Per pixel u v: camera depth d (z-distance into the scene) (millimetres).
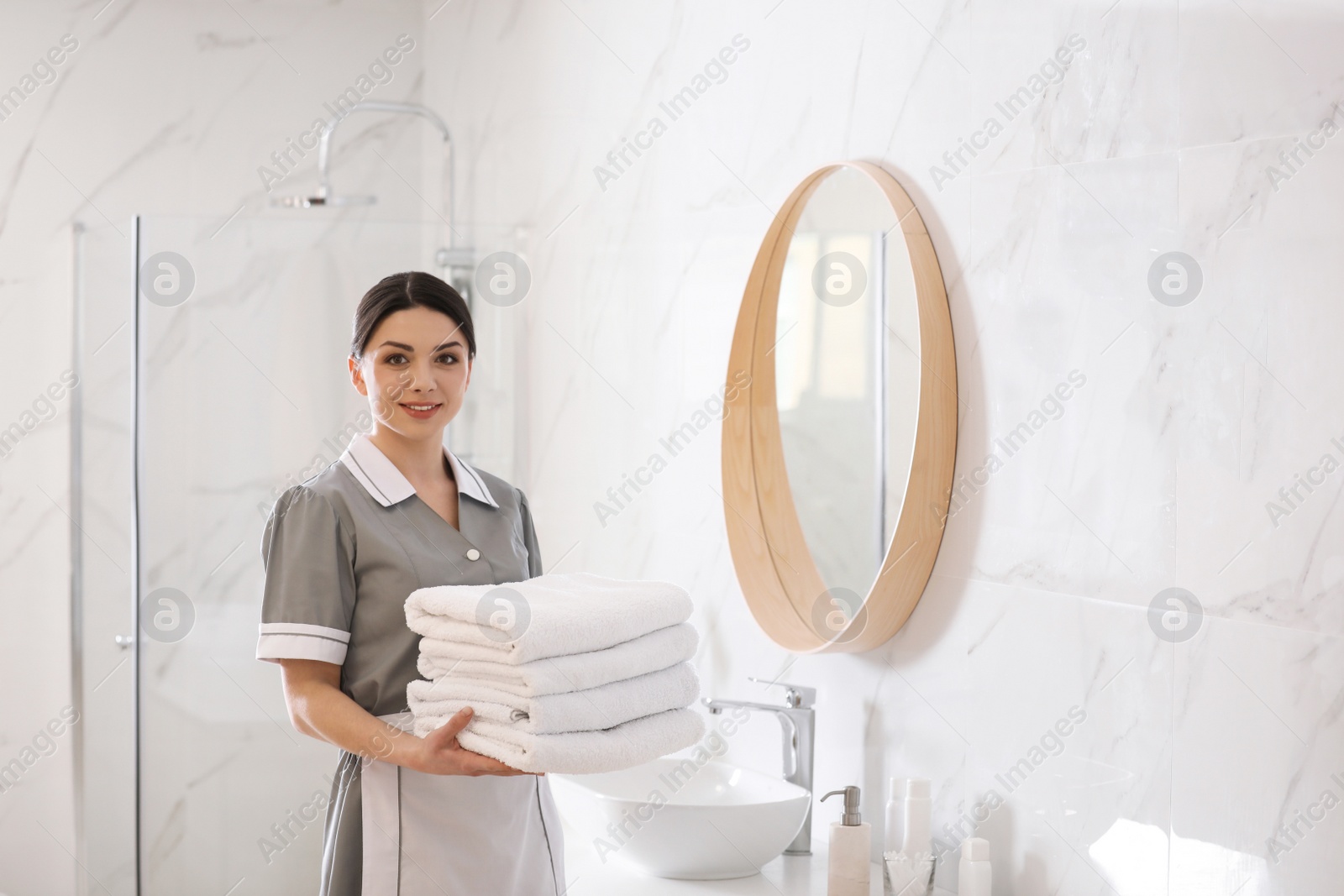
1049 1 1318
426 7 2984
